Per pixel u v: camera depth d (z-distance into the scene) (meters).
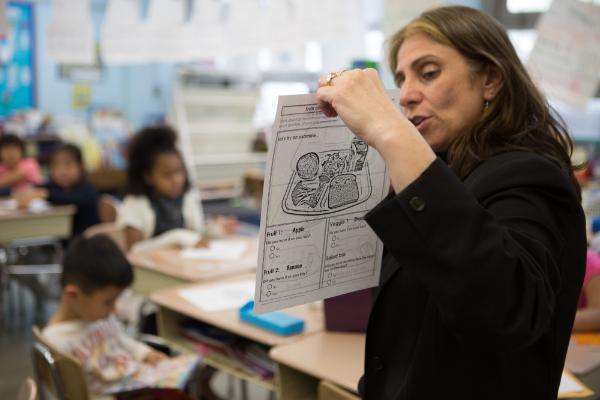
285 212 0.84
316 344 1.82
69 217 4.30
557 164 0.86
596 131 5.14
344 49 6.10
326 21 2.79
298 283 0.89
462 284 0.67
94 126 7.41
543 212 0.77
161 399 1.72
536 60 2.59
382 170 0.92
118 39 2.88
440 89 0.93
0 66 6.98
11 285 4.73
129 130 7.52
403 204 0.72
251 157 5.76
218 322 2.01
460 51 0.92
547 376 0.85
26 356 3.46
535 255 0.72
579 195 0.91
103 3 6.41
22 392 1.38
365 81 0.78
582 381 1.62
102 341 1.96
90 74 7.56
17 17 7.01
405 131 0.74
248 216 4.98
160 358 2.08
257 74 6.90
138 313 2.78
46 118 6.84
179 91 5.25
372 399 0.93
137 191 3.20
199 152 5.40
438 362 0.83
